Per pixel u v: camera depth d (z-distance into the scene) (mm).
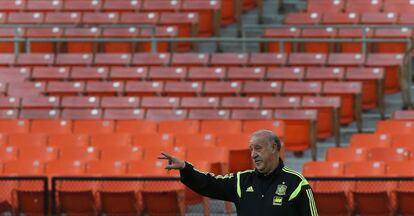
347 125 46125
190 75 47469
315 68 46906
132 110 44656
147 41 49219
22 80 48344
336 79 46594
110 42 51281
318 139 44406
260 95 45938
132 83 46875
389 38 50312
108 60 49188
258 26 50156
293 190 20625
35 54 49719
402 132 41812
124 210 35531
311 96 44656
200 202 36188
